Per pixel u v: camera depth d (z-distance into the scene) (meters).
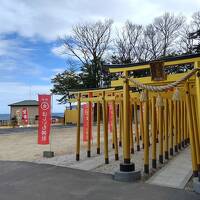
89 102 12.71
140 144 16.69
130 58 46.94
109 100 12.04
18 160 11.63
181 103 15.51
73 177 8.33
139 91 11.98
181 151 14.54
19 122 47.97
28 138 22.61
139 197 6.59
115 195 6.73
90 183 7.73
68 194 6.78
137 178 8.13
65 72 50.69
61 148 15.98
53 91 50.50
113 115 12.03
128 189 7.21
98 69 48.78
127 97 8.62
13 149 15.65
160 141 11.15
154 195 6.75
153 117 10.21
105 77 47.59
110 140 19.69
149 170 9.52
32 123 48.88
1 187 7.30
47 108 13.20
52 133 27.50
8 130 33.12
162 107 11.12
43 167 9.62
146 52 46.28
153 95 10.43
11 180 7.99
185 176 8.78
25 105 54.78
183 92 10.16
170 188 7.36
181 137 15.67
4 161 10.78
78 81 50.03
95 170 9.64
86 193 6.87
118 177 8.07
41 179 8.09
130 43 47.47
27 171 9.04
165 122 12.52
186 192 7.04
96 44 49.28
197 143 8.27
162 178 8.51
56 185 7.50
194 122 8.42
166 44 44.75
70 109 49.84
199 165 8.18
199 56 7.48
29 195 6.67
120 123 16.33
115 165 10.56
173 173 9.23
